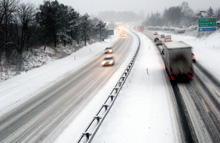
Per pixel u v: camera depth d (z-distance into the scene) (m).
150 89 14.92
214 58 24.97
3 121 11.12
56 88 17.02
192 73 15.78
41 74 23.31
